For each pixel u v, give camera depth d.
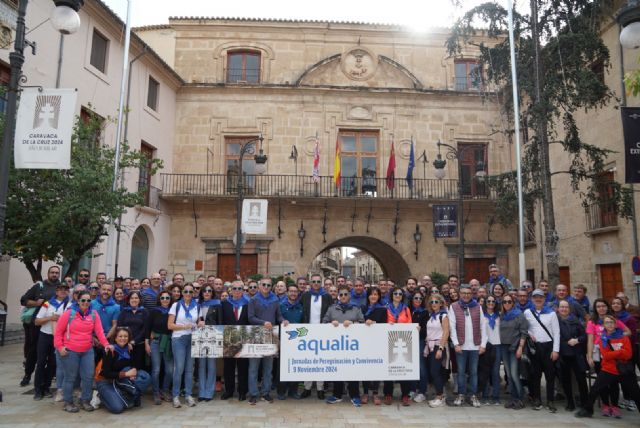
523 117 12.11
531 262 19.20
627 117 7.61
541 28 11.82
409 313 7.80
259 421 6.41
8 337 11.88
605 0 11.32
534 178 12.02
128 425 6.16
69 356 6.74
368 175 20.75
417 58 21.39
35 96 6.86
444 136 20.95
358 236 20.11
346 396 7.99
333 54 21.12
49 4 13.48
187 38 21.17
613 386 7.15
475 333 7.54
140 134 17.91
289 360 7.38
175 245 19.86
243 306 7.84
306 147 20.53
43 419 6.36
